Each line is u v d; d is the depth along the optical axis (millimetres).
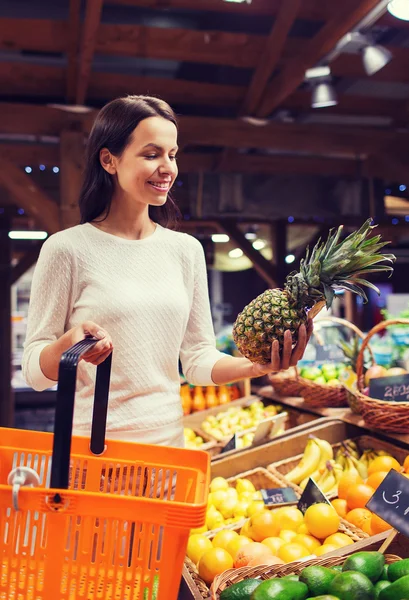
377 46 4422
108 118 1618
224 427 3613
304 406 3369
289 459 2785
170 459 1322
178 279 1715
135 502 964
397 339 4949
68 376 976
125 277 1625
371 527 1882
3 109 5492
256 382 6523
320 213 7148
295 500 2328
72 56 4824
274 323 1505
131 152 1574
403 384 2611
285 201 7031
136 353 1586
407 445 2703
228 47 5148
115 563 990
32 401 10094
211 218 8086
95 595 1000
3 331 7832
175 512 959
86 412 1581
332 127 6258
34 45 4871
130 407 1587
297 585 1338
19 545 1001
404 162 6348
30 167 7070
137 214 1695
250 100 5777
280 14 4477
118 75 5723
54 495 959
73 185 5484
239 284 15109
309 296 1536
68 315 1633
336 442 2947
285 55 5250
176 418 1655
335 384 3205
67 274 1599
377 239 1550
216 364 1704
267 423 2846
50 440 1380
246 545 1748
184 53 5098
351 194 7168
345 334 6711
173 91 5953
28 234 8562
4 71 5457
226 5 4582
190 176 6836
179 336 1679
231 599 1376
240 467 2779
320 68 4836
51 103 6000
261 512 1988
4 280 7879
